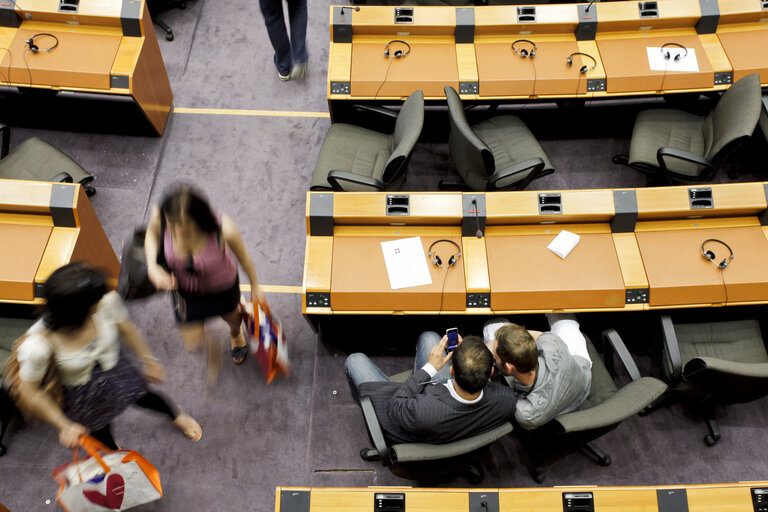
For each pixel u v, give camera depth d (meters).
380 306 3.37
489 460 3.53
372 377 3.22
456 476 3.47
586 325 3.81
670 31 4.32
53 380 2.50
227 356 3.81
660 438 3.60
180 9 5.37
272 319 3.40
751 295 3.38
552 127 4.79
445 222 3.48
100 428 2.88
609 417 2.78
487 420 2.79
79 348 2.44
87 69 4.14
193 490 3.42
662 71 4.15
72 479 2.78
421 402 2.74
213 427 3.60
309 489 2.78
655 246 3.46
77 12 4.20
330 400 3.70
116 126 4.68
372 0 5.30
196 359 3.80
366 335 3.75
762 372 2.88
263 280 4.13
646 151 4.13
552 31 4.29
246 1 5.46
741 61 4.19
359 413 3.66
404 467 2.84
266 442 3.57
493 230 3.52
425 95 4.14
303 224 4.37
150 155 4.61
